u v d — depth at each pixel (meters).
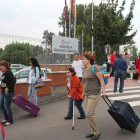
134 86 9.77
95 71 3.45
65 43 8.59
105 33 14.47
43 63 10.20
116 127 4.17
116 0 15.30
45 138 3.68
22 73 8.52
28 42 8.09
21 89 6.11
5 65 4.57
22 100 4.95
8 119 4.64
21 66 8.34
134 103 6.07
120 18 15.41
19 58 8.23
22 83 6.13
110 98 6.89
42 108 6.06
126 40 15.30
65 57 10.76
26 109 5.00
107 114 5.09
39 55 9.65
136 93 7.78
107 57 14.62
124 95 7.40
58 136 3.75
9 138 3.73
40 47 8.23
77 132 3.93
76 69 6.89
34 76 5.50
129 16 14.39
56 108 6.00
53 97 7.52
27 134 3.92
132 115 3.71
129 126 3.62
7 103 4.54
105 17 14.50
